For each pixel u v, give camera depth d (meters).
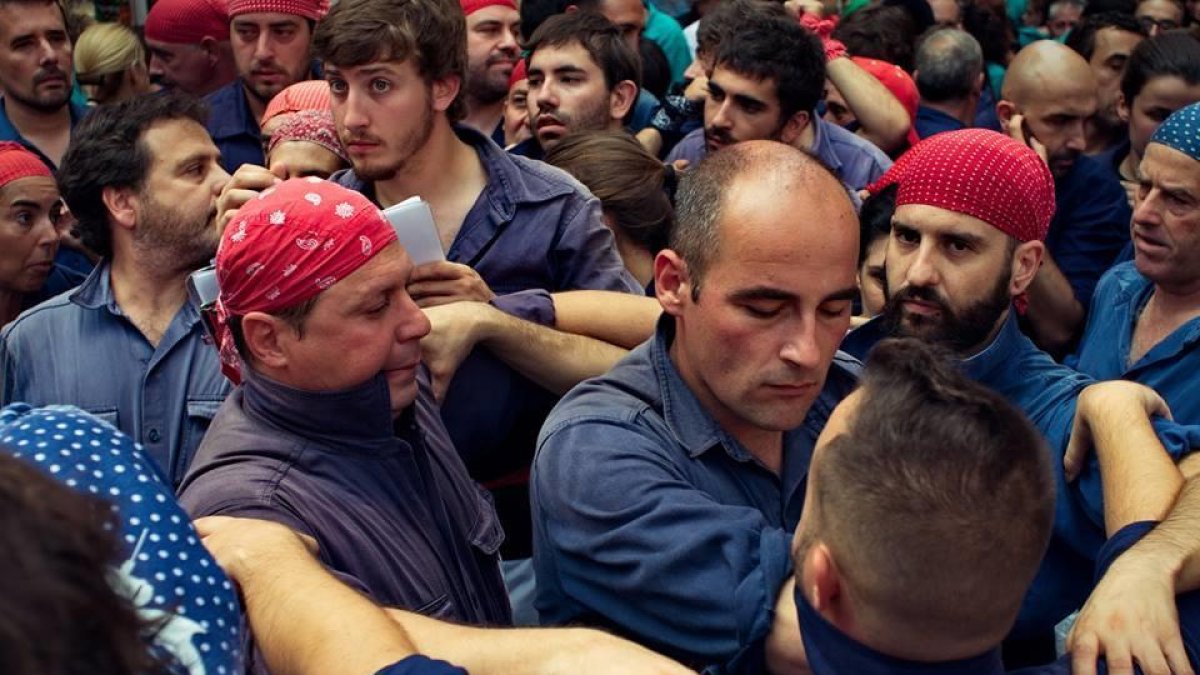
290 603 1.47
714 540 1.66
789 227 1.67
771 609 1.58
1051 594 2.04
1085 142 4.81
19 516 0.83
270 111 3.22
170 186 2.63
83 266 3.69
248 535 1.60
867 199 2.84
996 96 6.96
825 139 4.25
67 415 1.31
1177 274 2.79
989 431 1.32
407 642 1.42
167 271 2.68
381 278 1.86
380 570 1.83
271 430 1.88
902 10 6.10
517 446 2.48
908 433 1.32
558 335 2.40
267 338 1.85
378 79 2.58
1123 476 1.76
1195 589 1.60
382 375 1.90
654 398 1.86
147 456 1.35
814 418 1.95
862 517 1.31
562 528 1.79
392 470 1.93
